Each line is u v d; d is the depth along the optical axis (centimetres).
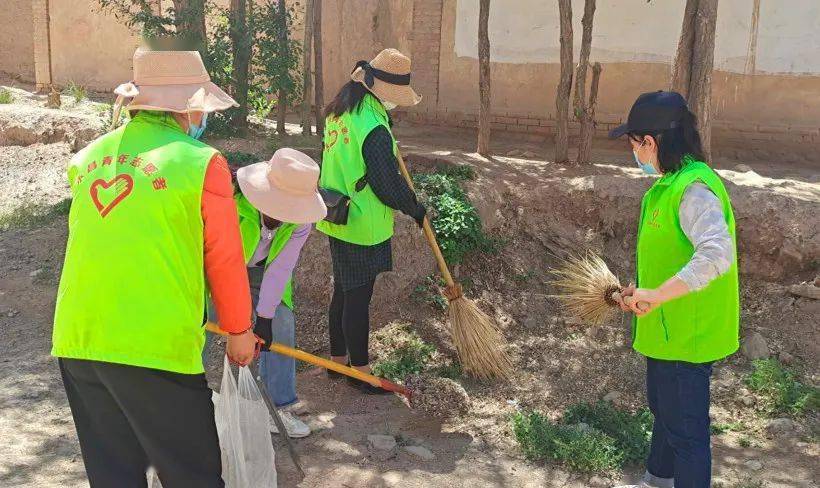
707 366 340
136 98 285
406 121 1151
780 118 955
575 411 488
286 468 398
